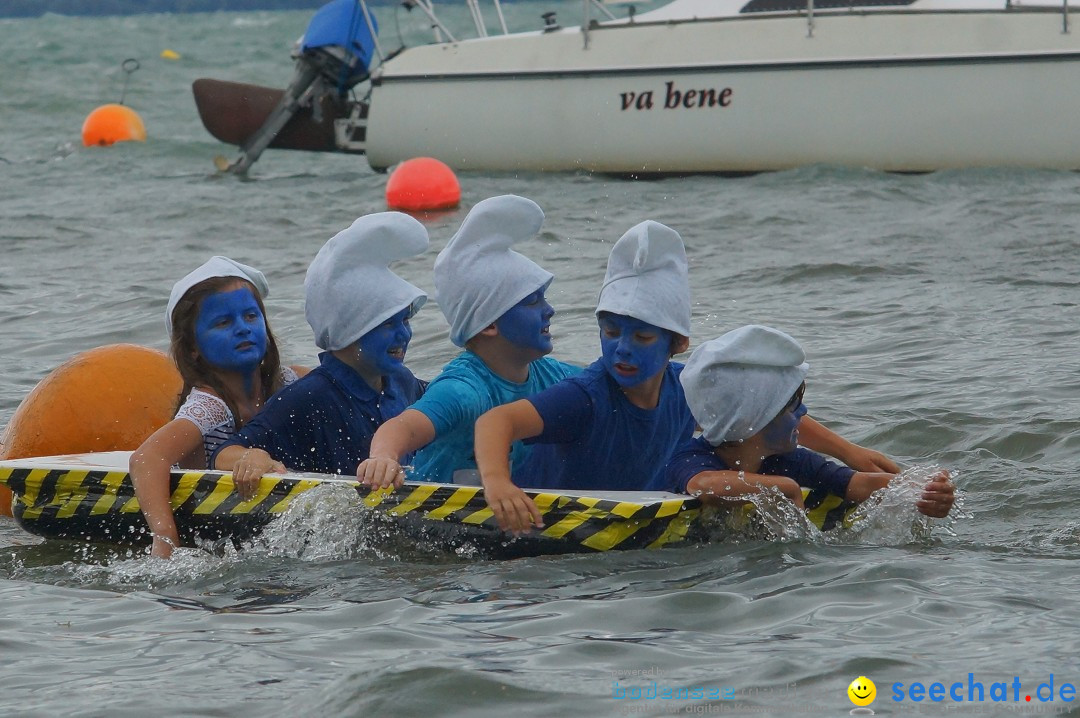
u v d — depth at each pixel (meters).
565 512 16.72
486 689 12.28
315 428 18.34
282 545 17.27
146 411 21.36
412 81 58.88
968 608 14.17
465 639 13.69
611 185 55.62
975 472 21.03
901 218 46.59
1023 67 50.34
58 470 18.83
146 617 14.90
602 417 17.25
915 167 52.59
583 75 55.69
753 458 17.38
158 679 12.81
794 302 35.72
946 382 26.78
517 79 56.84
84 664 13.32
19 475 18.97
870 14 51.81
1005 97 50.72
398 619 14.46
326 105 63.88
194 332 18.69
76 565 17.67
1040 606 14.18
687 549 16.88
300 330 33.44
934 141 51.91
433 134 59.03
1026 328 31.47
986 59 50.59
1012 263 39.50
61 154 74.12
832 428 24.17
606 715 11.73
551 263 42.31
